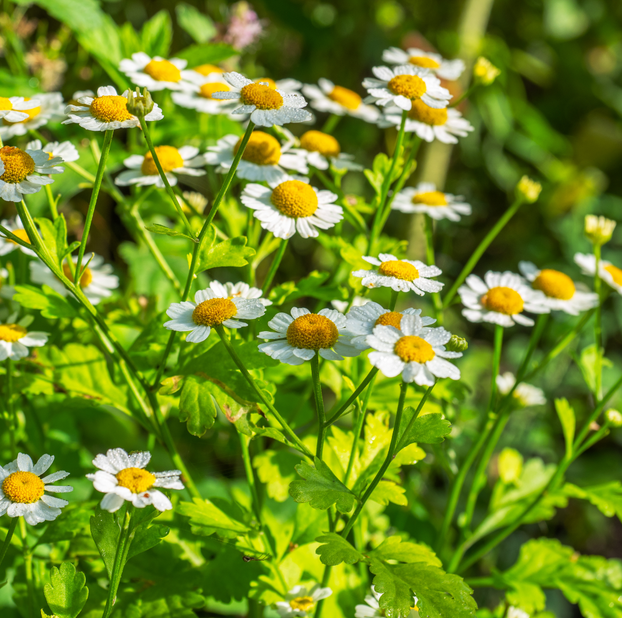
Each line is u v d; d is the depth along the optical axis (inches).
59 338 21.5
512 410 21.7
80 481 21.6
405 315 18.6
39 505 18.7
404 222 29.9
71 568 18.9
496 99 38.5
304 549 21.0
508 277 21.4
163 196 22.0
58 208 24.0
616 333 38.9
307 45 35.6
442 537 21.5
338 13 36.9
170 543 20.5
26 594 20.0
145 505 18.3
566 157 44.9
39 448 21.5
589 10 45.6
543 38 44.8
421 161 31.4
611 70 47.7
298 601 19.9
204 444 23.4
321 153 21.5
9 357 20.0
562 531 33.0
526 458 32.1
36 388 20.4
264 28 31.3
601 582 21.2
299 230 19.9
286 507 22.7
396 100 20.3
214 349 19.6
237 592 20.1
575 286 21.9
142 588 20.0
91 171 22.0
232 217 21.9
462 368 33.7
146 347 20.1
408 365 18.4
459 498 29.2
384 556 19.0
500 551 29.1
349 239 22.0
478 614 21.5
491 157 42.0
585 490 21.4
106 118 19.0
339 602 20.7
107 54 22.7
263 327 20.2
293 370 21.3
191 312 19.1
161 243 22.7
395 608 18.5
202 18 24.7
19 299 20.2
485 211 43.3
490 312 21.0
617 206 43.9
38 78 23.7
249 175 20.6
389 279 19.4
